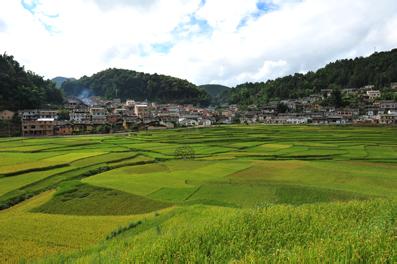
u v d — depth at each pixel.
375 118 165.38
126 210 33.44
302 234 11.46
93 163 58.34
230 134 114.12
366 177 45.34
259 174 49.28
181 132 128.00
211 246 10.53
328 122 175.12
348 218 14.20
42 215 30.44
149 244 11.92
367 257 7.68
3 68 174.88
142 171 54.06
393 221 11.64
